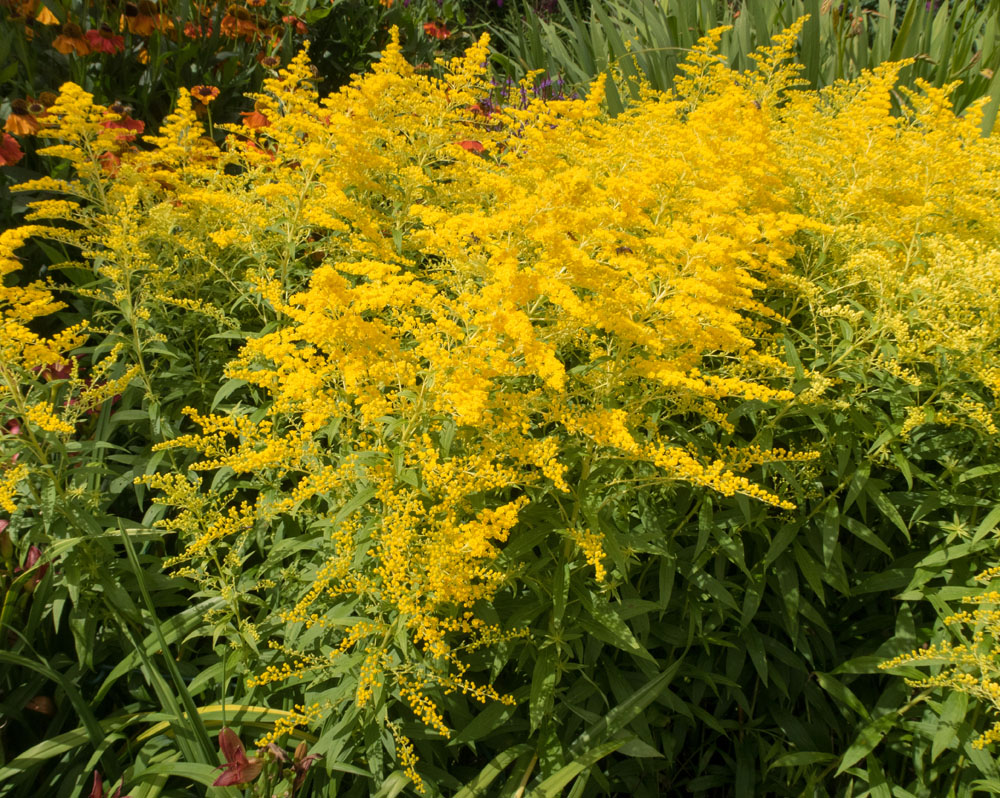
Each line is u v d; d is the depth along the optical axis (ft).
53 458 9.32
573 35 28.50
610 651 10.01
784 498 10.53
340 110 11.87
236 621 9.29
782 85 16.10
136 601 9.25
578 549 8.75
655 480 8.79
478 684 9.41
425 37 27.58
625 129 13.96
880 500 9.82
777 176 11.32
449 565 7.41
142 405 11.06
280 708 9.09
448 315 8.81
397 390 8.90
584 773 8.56
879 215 11.78
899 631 10.16
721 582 10.17
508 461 9.21
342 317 7.80
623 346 8.70
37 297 9.64
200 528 9.13
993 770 8.91
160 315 11.53
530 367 7.66
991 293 9.41
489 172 12.25
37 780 8.77
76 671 8.82
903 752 9.93
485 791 8.86
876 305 11.15
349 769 7.98
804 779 10.33
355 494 8.39
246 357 8.63
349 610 8.45
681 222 9.57
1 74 14.78
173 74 17.95
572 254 7.98
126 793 7.91
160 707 9.20
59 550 8.15
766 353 10.06
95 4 17.69
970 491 10.72
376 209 13.42
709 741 10.77
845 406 9.59
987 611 8.41
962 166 11.69
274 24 21.43
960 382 10.18
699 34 24.39
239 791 7.82
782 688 10.26
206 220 11.95
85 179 13.50
